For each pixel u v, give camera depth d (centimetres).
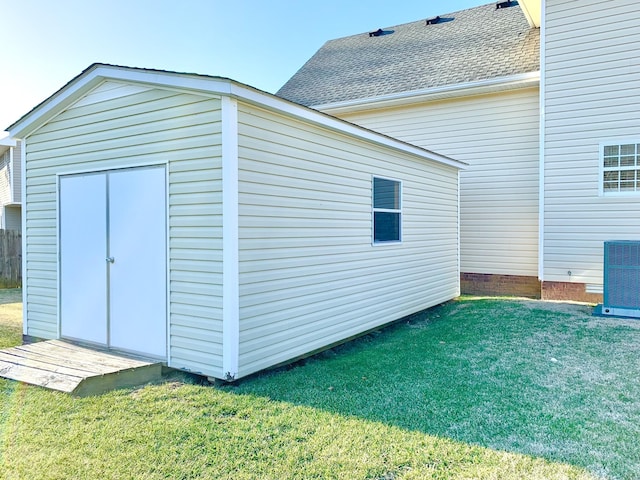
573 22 830
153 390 397
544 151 860
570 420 334
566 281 848
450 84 1011
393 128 1127
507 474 261
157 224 454
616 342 551
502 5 1305
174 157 438
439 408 357
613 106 803
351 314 586
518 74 933
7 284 1139
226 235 400
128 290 480
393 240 694
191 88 416
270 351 450
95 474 263
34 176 577
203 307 420
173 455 284
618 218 805
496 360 491
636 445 295
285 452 287
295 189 485
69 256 539
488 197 1012
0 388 394
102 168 501
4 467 271
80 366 428
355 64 1331
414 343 578
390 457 281
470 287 1037
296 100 1245
